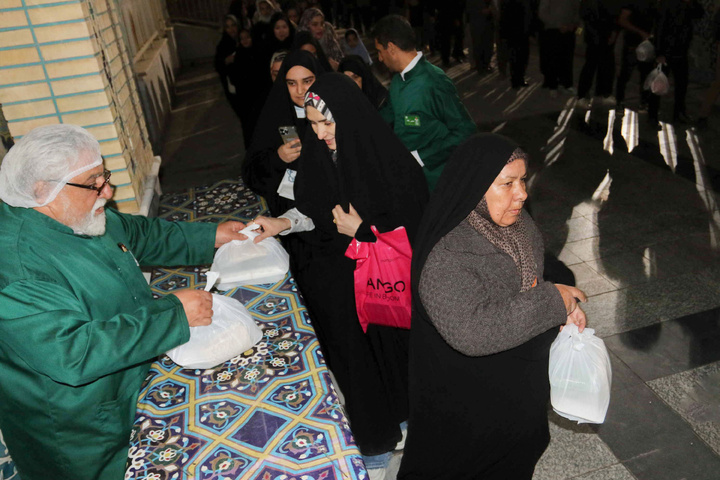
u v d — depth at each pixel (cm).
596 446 257
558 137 644
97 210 158
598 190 505
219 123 842
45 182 143
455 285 158
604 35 729
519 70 853
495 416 178
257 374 173
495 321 156
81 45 222
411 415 195
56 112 230
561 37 780
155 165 315
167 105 897
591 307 350
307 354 180
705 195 480
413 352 185
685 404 276
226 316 177
